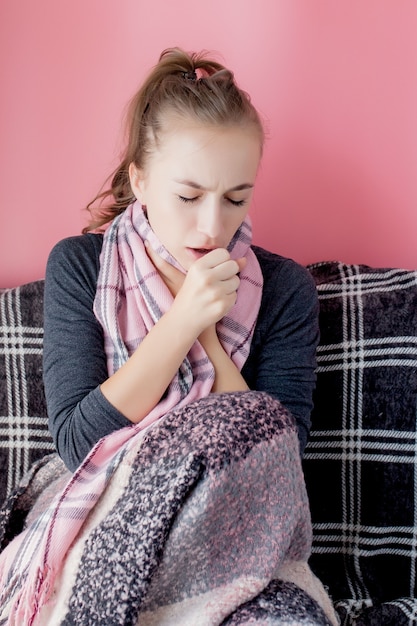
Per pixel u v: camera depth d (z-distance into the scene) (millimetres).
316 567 1247
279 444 892
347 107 1344
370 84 1333
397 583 1238
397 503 1228
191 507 849
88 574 869
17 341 1233
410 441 1223
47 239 1398
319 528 1247
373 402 1229
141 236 1121
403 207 1376
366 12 1310
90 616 856
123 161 1201
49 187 1375
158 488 862
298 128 1357
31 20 1312
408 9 1303
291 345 1149
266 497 891
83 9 1311
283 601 862
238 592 869
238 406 896
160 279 1083
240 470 862
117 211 1247
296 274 1188
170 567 861
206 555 870
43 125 1352
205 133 974
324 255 1407
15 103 1341
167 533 855
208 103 988
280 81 1342
